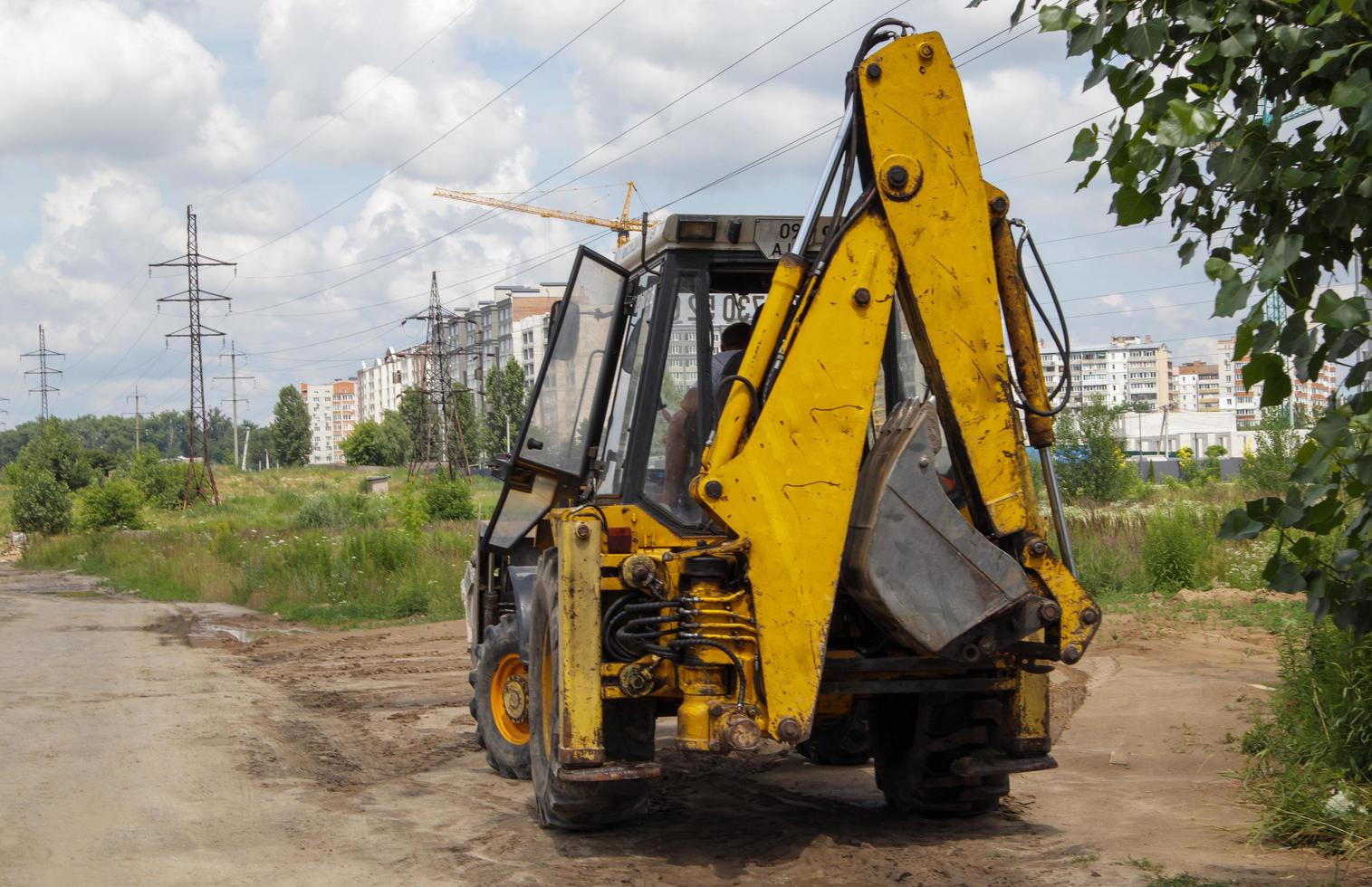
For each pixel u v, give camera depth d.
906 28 5.57
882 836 5.97
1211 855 5.37
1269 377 3.67
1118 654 11.98
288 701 11.18
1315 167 3.56
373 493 68.56
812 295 5.37
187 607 22.31
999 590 5.32
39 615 21.23
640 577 5.59
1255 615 14.09
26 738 9.26
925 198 5.40
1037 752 5.93
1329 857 5.30
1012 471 5.40
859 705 6.88
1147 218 3.86
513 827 6.37
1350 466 3.73
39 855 5.98
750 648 5.31
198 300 65.12
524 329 158.25
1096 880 5.00
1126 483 32.75
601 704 5.56
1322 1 3.50
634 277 6.80
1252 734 7.50
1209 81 3.72
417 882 5.43
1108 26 3.78
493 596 8.57
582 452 6.73
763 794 7.16
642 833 6.17
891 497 5.30
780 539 5.25
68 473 62.31
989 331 5.41
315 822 6.61
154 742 9.06
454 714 10.41
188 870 5.71
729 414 5.35
